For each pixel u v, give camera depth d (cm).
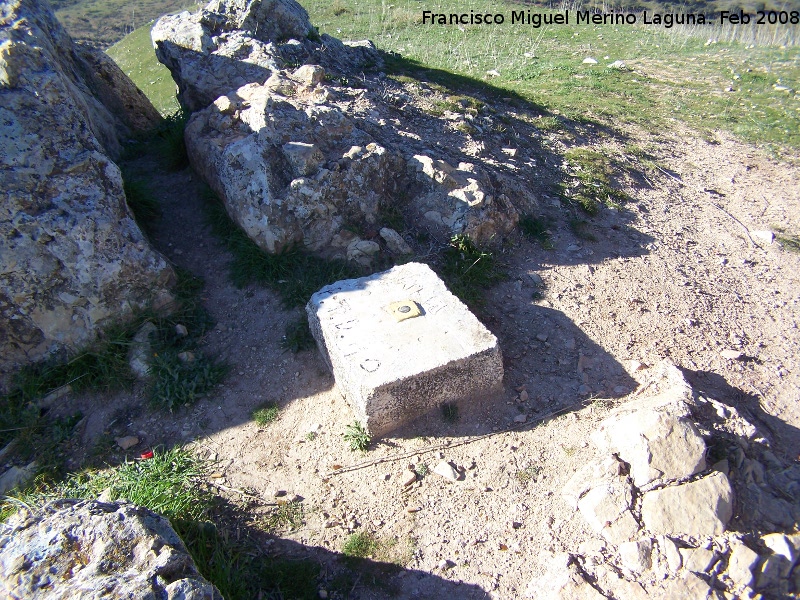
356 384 400
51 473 427
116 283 483
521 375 467
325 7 1864
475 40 1548
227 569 344
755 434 403
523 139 795
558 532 368
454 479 400
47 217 460
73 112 497
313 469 412
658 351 495
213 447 432
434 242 563
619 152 850
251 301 524
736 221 721
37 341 473
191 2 2730
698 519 354
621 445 389
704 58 1461
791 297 584
